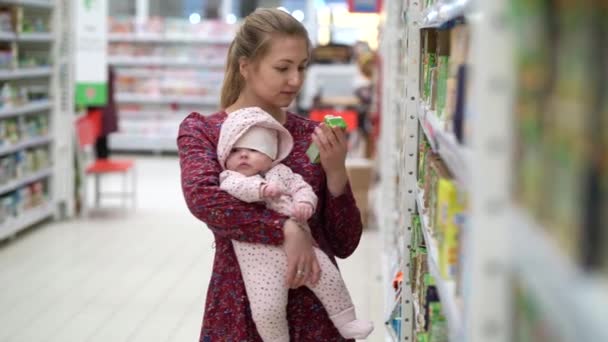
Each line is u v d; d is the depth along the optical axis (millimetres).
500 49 1181
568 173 1022
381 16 8812
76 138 9094
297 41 2623
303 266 2477
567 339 958
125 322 5559
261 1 15648
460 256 1648
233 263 2631
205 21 14953
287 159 2715
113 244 7824
